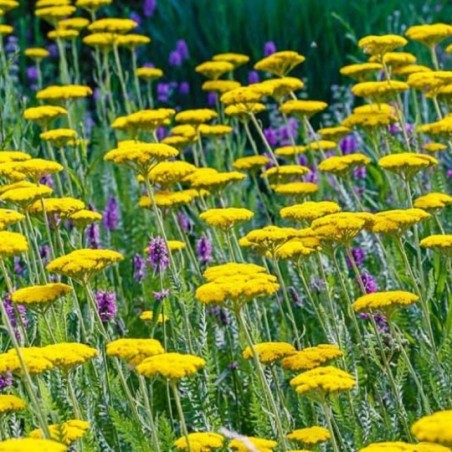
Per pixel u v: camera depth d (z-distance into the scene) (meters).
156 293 8.40
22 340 7.13
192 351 7.93
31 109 10.67
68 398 7.39
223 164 12.80
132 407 7.02
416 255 8.94
